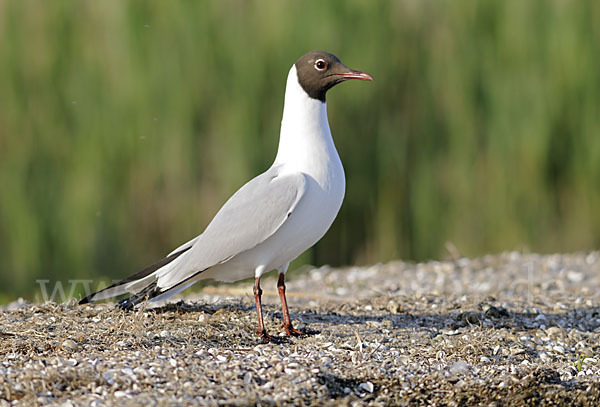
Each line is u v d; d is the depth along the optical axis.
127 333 6.35
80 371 5.48
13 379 5.38
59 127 13.32
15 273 13.24
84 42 13.34
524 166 13.66
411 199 13.73
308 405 5.36
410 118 13.73
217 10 13.38
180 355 5.94
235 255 6.55
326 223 6.72
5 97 13.27
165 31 13.31
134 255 13.36
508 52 13.68
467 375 6.07
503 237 13.64
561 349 6.84
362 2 13.52
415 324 7.40
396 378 5.91
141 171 13.34
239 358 6.00
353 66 13.50
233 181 13.20
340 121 13.61
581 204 13.80
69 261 13.22
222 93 13.34
